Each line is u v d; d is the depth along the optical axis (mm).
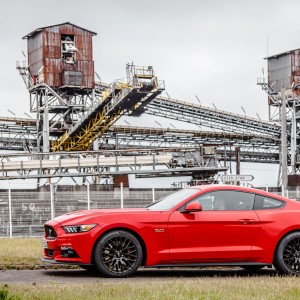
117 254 12672
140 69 73312
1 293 8766
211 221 12992
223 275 13469
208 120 102500
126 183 73438
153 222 12820
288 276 12578
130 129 97312
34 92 88938
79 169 67250
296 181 94000
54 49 86688
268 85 105625
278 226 13172
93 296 9297
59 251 12805
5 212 37969
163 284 10734
